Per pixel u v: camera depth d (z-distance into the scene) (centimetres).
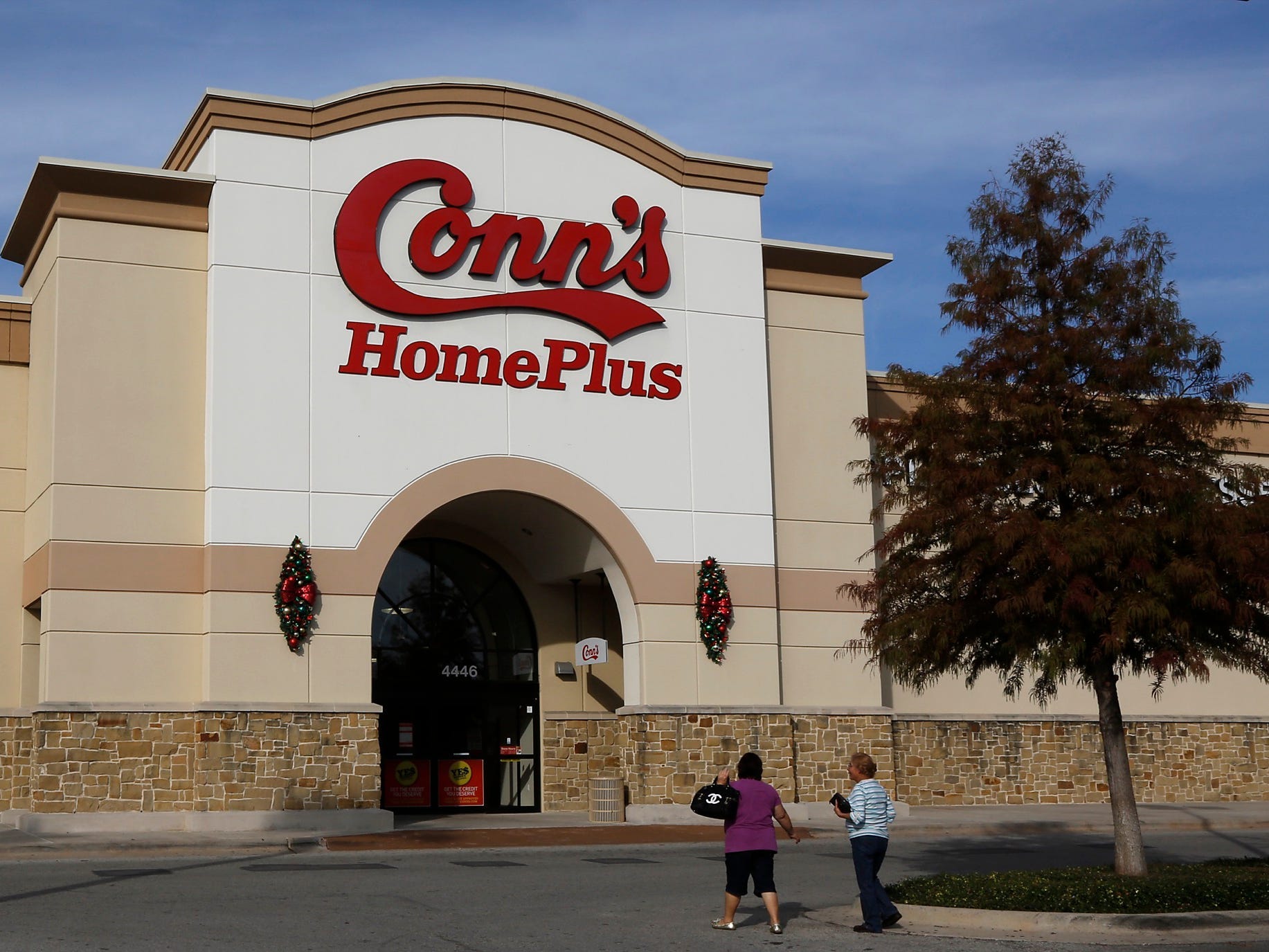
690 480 2758
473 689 2959
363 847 2147
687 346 2797
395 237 2594
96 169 2405
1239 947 1255
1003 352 1661
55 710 2278
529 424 2645
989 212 1728
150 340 2442
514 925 1338
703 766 2656
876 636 1709
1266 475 1606
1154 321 1644
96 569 2350
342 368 2519
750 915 1436
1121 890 1437
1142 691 3309
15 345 2622
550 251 2698
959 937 1308
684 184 2848
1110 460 1608
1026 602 1541
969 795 3059
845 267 2988
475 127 2681
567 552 2858
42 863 1920
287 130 2536
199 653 2402
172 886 1606
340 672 2444
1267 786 3359
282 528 2438
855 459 2939
